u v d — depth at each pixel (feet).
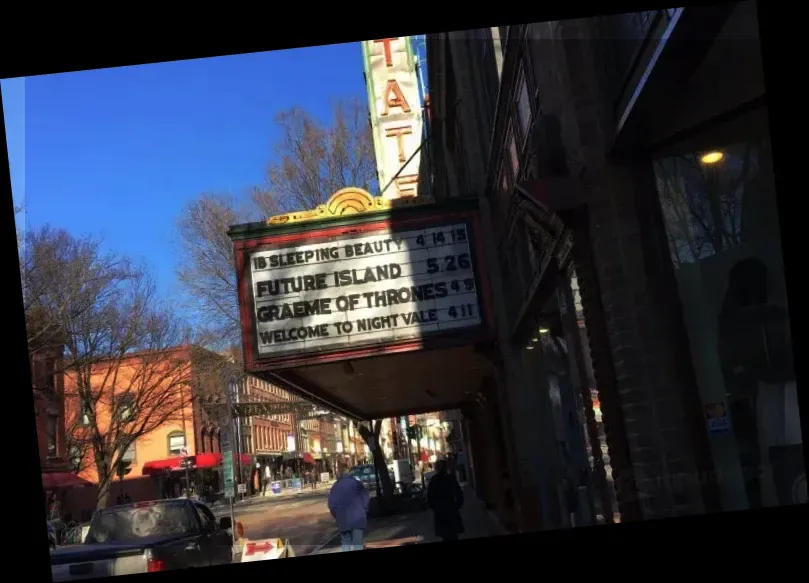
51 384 62.39
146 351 64.90
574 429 22.75
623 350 16.06
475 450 66.39
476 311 29.66
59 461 64.69
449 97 44.68
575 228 18.15
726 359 14.14
